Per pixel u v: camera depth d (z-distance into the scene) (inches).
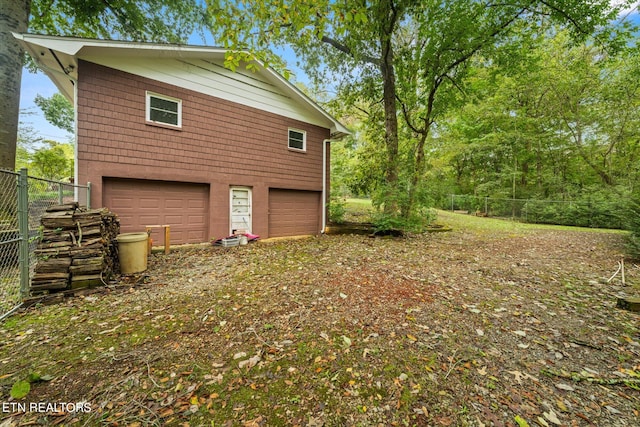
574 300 134.8
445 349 90.7
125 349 87.4
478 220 548.4
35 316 109.3
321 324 105.8
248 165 302.0
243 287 145.6
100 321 106.2
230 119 287.3
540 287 153.7
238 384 72.9
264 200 317.1
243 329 101.5
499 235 362.6
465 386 73.1
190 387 71.0
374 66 378.3
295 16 141.9
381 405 66.3
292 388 71.8
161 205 251.0
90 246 138.1
